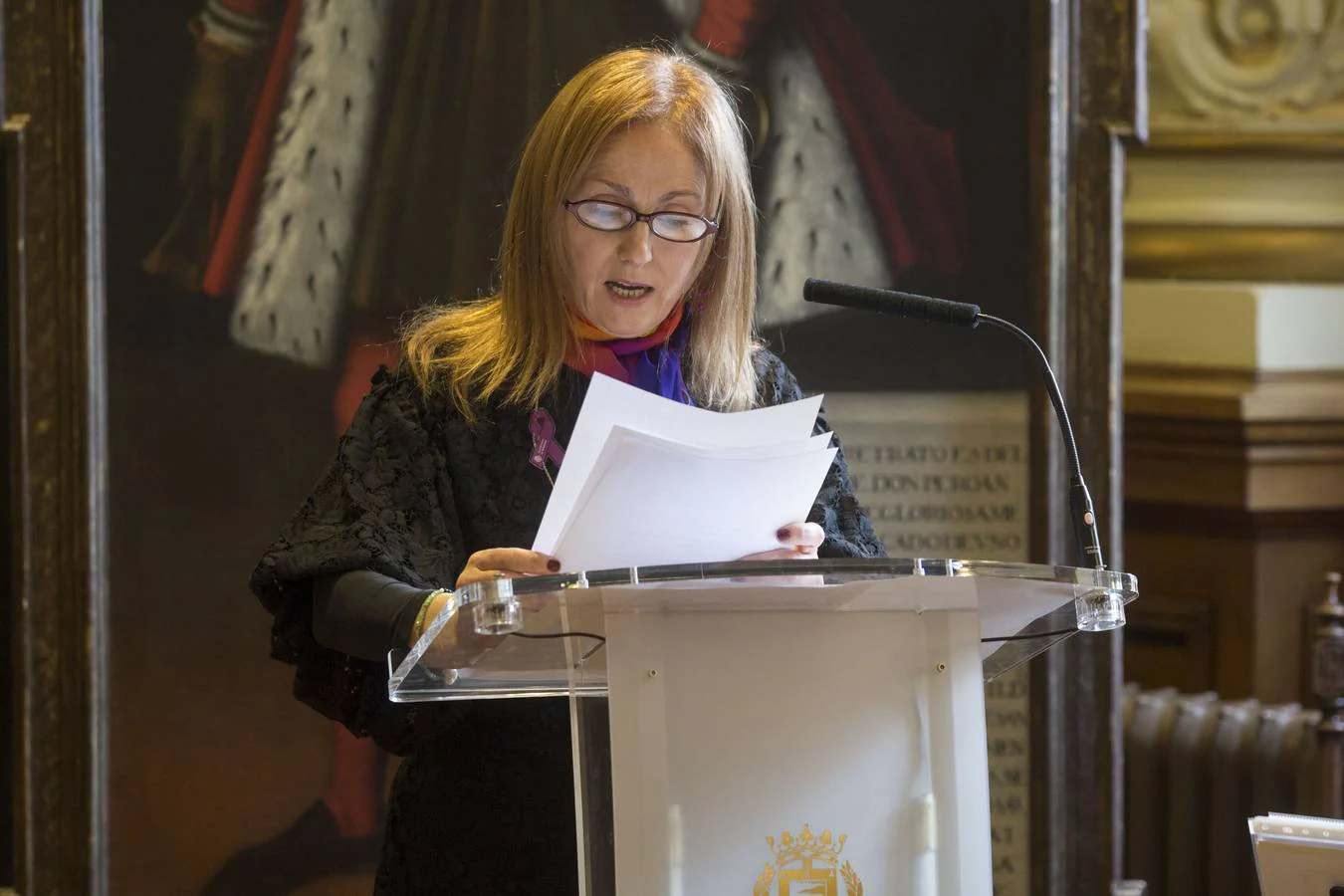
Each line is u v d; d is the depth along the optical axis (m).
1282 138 10.02
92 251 7.49
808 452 3.38
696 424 3.58
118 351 7.66
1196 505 10.23
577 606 2.99
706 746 3.00
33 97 7.43
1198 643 10.29
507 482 4.24
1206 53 10.09
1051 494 7.92
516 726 4.11
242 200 7.72
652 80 4.27
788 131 7.93
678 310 4.54
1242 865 9.13
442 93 7.81
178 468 7.73
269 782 7.84
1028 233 7.93
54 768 7.61
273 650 4.10
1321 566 10.20
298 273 7.77
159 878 7.78
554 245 4.25
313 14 7.71
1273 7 9.98
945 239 7.96
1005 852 8.12
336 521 4.09
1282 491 10.04
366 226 7.80
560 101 4.31
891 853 3.04
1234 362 9.96
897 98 7.94
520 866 4.08
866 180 7.96
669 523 3.35
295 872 7.87
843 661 3.07
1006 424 7.98
